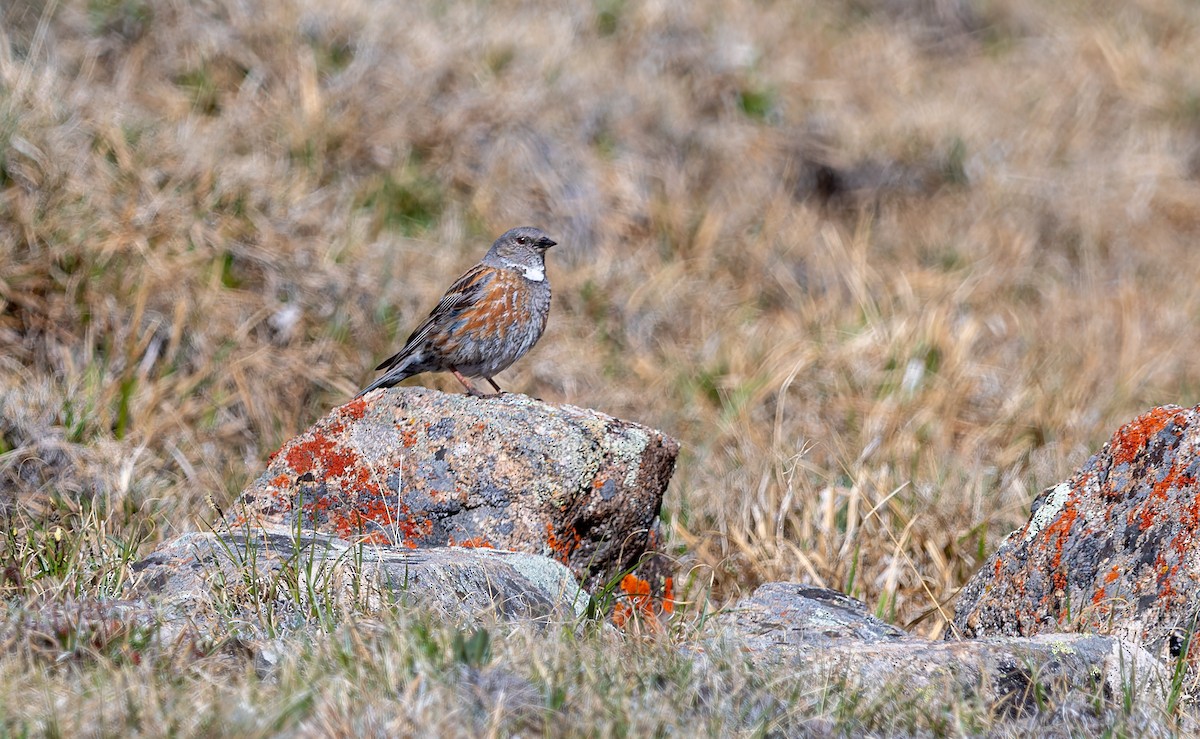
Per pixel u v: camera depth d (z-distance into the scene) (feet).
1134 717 20.61
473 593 23.35
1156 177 61.26
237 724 17.33
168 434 36.17
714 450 39.55
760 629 26.18
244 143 46.78
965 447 40.11
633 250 50.78
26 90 42.70
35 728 17.26
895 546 31.68
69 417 34.65
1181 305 53.88
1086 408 43.75
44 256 38.83
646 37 59.67
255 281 41.93
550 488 27.04
